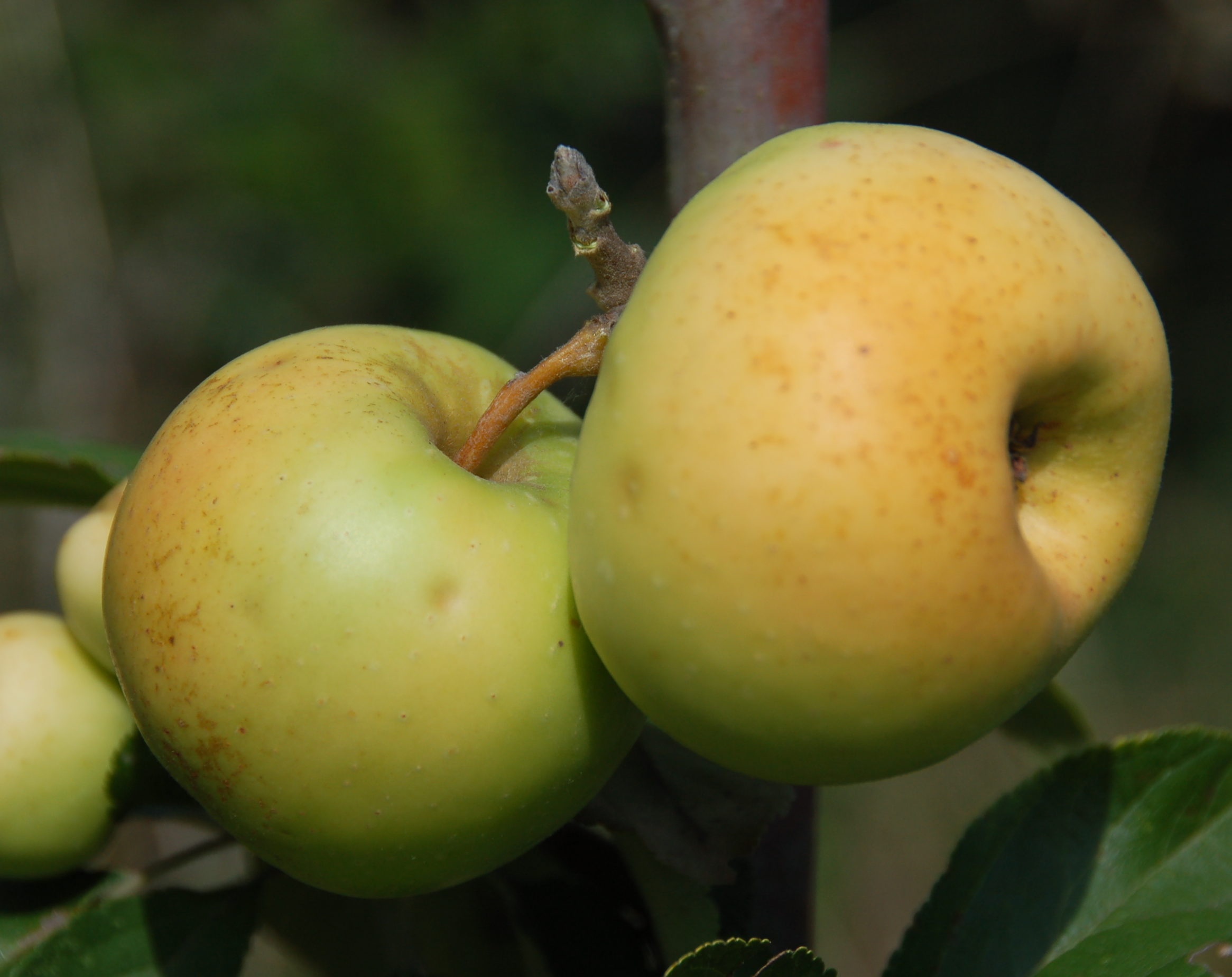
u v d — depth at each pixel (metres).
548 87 1.99
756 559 0.49
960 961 0.54
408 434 0.51
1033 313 0.49
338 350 0.53
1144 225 2.08
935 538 0.49
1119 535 0.52
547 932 0.56
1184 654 1.60
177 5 1.91
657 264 0.50
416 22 2.01
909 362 0.49
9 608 1.45
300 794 0.50
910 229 0.49
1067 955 0.54
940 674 0.49
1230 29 1.96
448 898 0.56
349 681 0.50
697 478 0.49
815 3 0.55
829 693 0.49
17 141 1.59
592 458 0.50
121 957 0.54
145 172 1.82
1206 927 0.53
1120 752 0.55
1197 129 2.07
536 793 0.51
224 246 1.85
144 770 0.56
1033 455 0.52
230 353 1.84
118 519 0.52
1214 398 1.95
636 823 0.54
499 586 0.50
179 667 0.50
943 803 1.36
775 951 0.56
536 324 1.79
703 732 0.50
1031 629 0.49
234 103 1.86
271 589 0.50
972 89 2.14
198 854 0.56
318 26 1.93
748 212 0.50
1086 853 0.55
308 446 0.51
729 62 0.55
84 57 1.80
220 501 0.51
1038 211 0.50
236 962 0.55
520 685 0.50
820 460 0.49
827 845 1.32
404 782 0.50
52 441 0.61
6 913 0.55
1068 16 2.04
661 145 2.04
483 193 1.90
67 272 1.63
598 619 0.50
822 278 0.49
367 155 1.86
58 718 0.55
